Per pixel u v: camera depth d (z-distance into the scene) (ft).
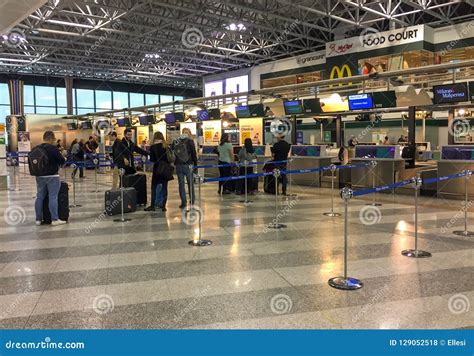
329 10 55.06
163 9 57.77
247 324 10.39
